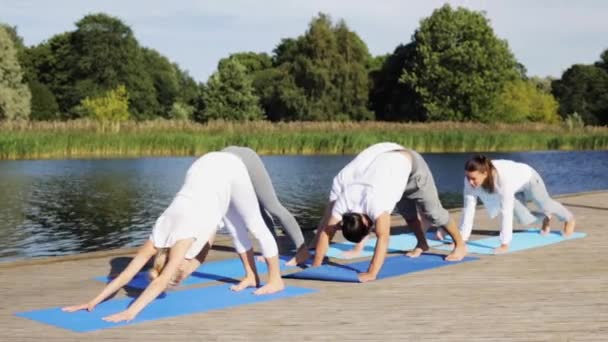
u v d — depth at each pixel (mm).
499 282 5555
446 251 7000
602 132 42844
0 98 50812
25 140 26719
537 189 7457
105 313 4582
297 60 59875
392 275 5828
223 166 4859
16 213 12969
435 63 62469
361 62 61875
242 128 32312
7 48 53375
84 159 27234
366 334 4102
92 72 65562
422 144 34969
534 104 67438
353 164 6020
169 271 4477
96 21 65250
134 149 28344
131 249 7176
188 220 4508
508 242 6910
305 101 58594
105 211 13312
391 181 5520
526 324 4301
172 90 73812
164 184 18250
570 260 6516
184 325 4297
